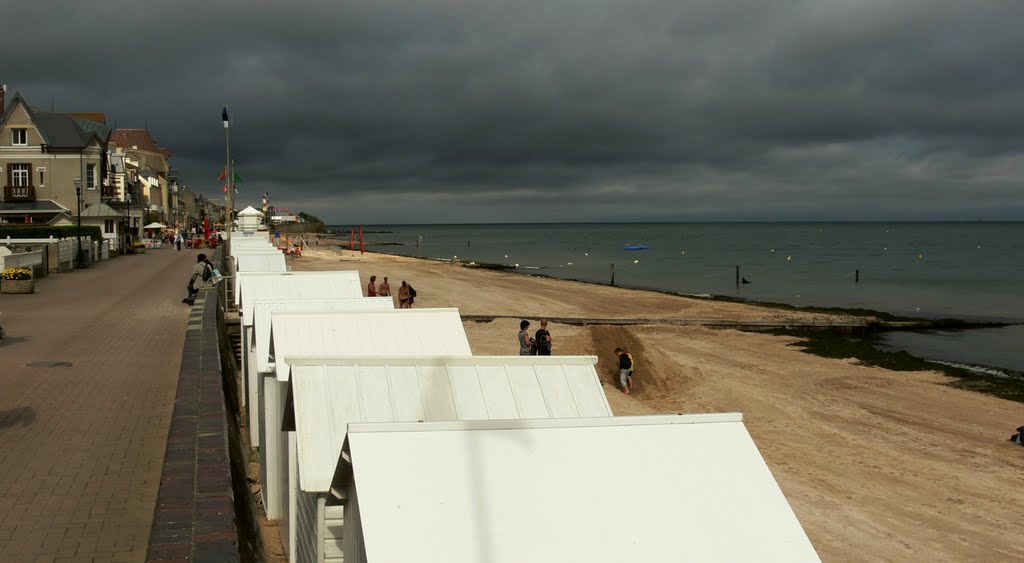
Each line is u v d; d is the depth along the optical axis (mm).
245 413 16750
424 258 103062
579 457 5391
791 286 67500
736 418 5977
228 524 6277
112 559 6801
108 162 66312
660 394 24016
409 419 7602
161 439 10297
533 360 8422
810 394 24750
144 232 76938
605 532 4906
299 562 8641
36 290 28484
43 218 56625
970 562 13047
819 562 4996
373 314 11359
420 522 4738
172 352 16594
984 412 23047
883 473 17281
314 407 7543
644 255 123062
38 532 7301
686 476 5402
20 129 57531
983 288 65562
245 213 67562
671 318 40562
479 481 5070
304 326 11000
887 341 38344
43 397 12352
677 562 4820
